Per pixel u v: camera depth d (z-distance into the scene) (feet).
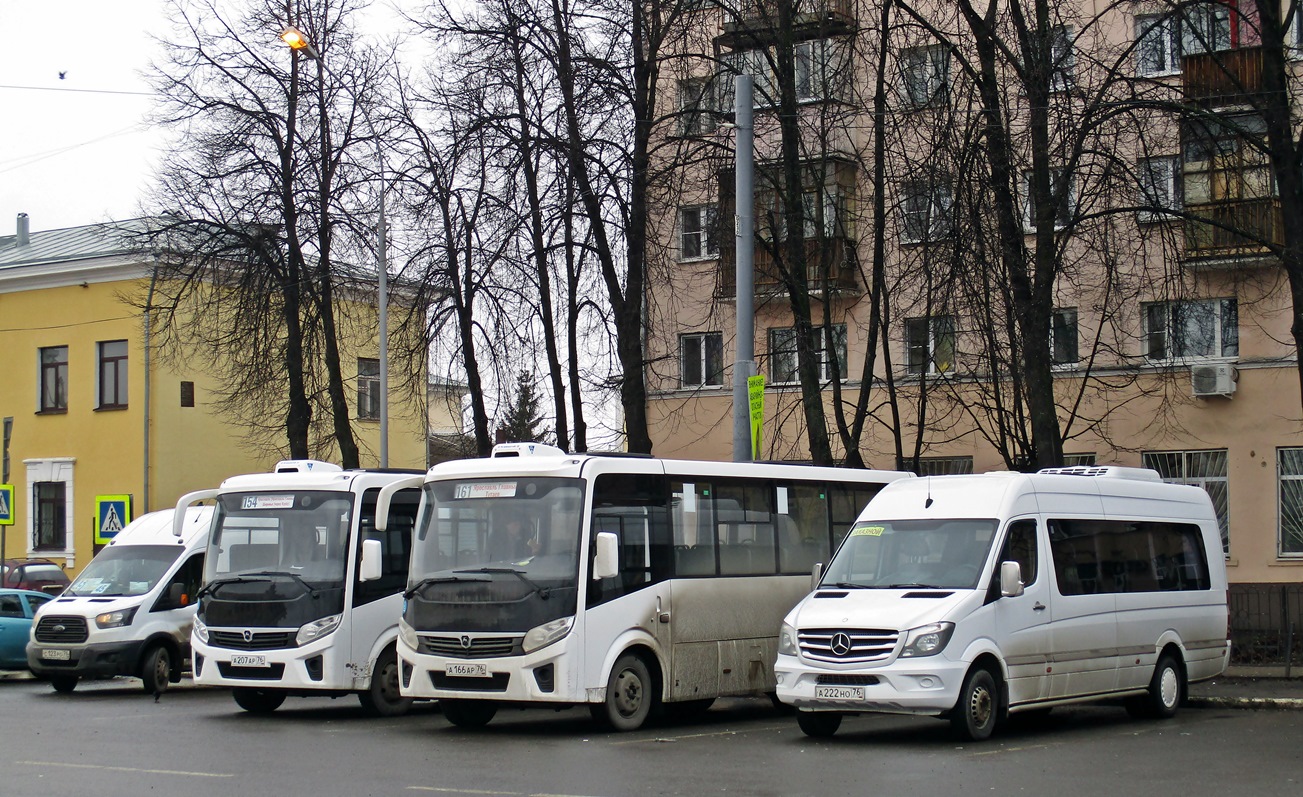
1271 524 99.04
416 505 64.39
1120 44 78.64
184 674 86.74
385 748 48.03
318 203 103.35
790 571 62.34
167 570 77.00
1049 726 54.70
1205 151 71.61
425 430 117.80
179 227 102.73
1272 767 41.86
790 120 82.28
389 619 61.93
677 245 97.81
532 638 51.78
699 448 119.14
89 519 148.25
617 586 53.98
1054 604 51.80
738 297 66.64
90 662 73.15
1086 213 71.67
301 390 105.50
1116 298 76.59
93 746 49.06
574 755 45.57
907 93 80.94
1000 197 73.41
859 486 67.15
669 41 84.43
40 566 129.59
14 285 154.10
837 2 87.61
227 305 110.93
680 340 119.24
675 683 55.93
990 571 49.55
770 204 88.07
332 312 111.96
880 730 53.31
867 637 47.60
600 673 52.70
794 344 91.91
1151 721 56.70
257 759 44.91
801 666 48.52
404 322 97.35
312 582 60.39
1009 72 75.61
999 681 49.24
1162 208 70.03
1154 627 57.06
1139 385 101.65
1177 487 61.67
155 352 139.13
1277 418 99.19
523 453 56.29
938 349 81.00
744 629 59.36
